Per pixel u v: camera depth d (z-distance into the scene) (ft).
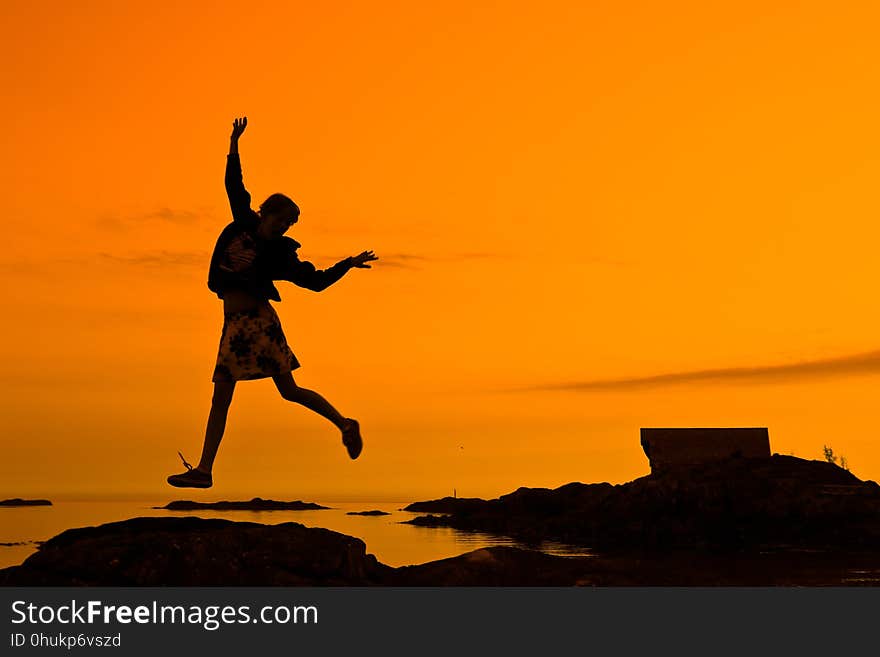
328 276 23.48
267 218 22.95
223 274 23.00
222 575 24.71
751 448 65.98
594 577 28.45
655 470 65.16
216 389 23.03
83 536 26.76
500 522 67.51
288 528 27.12
